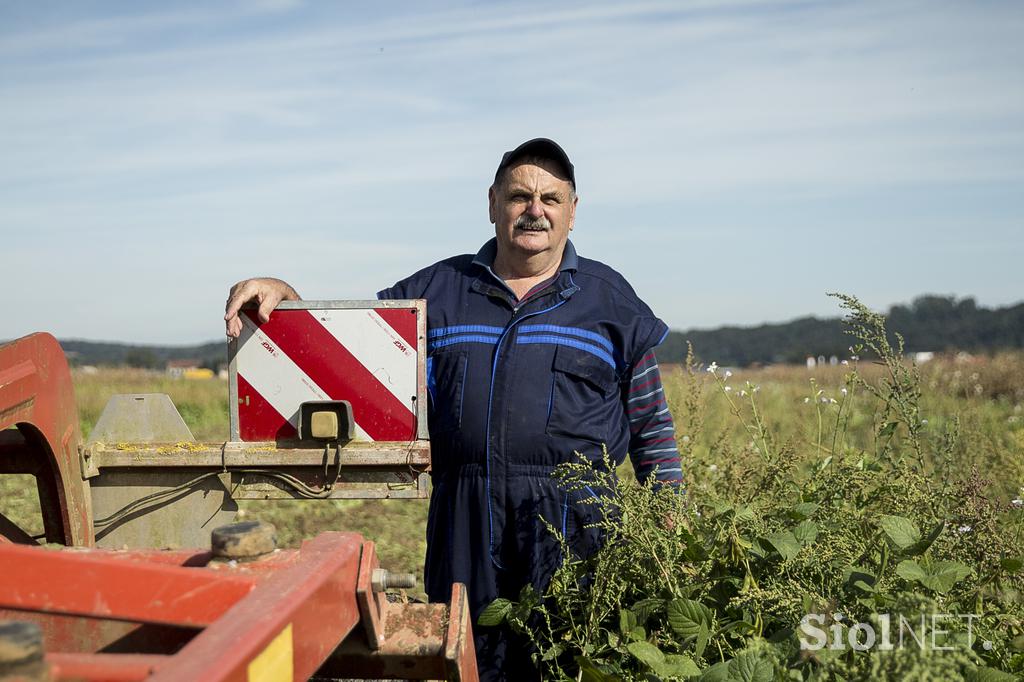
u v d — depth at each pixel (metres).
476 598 3.36
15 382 2.70
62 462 2.97
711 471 4.55
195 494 3.21
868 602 2.63
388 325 3.25
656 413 3.71
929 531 3.20
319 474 3.22
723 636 2.83
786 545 2.95
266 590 1.69
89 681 1.33
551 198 3.47
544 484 3.35
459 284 3.63
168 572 1.73
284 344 3.26
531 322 3.48
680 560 3.17
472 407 3.39
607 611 3.07
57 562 1.72
